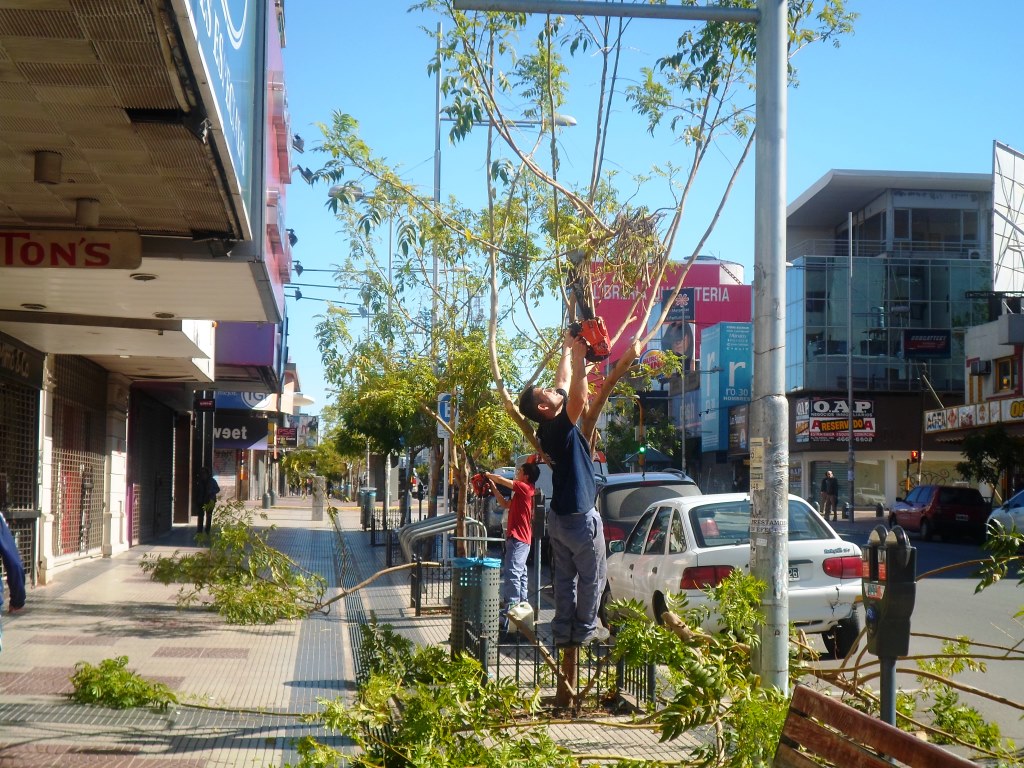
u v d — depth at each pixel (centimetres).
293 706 797
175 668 948
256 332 2394
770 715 468
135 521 2498
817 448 6178
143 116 672
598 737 686
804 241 6994
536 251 1151
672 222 1016
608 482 1728
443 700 491
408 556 1739
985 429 3672
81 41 567
